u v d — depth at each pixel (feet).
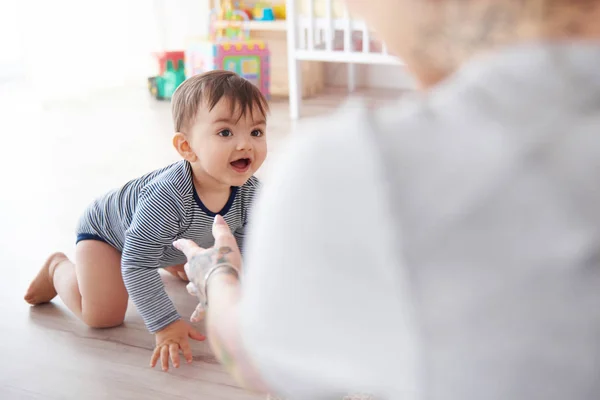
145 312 4.41
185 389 4.08
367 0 1.42
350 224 1.32
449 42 1.35
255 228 1.46
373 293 1.32
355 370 1.38
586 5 1.27
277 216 1.38
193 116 4.41
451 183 1.28
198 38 13.55
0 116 11.80
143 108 12.37
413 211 1.29
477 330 1.27
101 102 12.92
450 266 1.28
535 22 1.29
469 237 1.27
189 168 4.53
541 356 1.26
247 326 1.48
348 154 1.33
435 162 1.30
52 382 4.16
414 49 1.39
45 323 4.91
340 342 1.37
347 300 1.34
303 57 11.26
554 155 1.26
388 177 1.30
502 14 1.30
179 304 5.16
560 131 1.26
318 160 1.35
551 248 1.25
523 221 1.26
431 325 1.29
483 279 1.27
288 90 13.56
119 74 14.33
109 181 8.09
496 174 1.27
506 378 1.27
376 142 1.32
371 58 10.97
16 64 14.84
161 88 13.19
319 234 1.34
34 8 12.59
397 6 1.38
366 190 1.31
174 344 4.33
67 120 11.46
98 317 4.78
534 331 1.26
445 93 1.35
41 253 6.03
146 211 4.41
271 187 1.42
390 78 14.21
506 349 1.26
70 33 13.16
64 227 6.62
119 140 10.05
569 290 1.24
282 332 1.41
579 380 1.25
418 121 1.33
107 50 14.01
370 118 1.36
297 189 1.36
